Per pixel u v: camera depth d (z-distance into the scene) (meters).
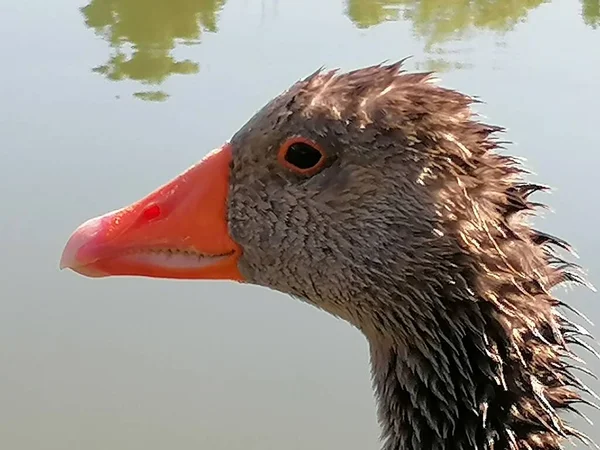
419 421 0.36
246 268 0.37
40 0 1.43
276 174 0.36
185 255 0.38
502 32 1.42
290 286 0.37
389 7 1.55
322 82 0.36
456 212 0.34
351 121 0.35
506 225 0.35
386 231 0.34
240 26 1.37
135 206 0.39
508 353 0.35
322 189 0.35
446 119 0.35
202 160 0.38
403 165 0.34
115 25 1.33
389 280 0.35
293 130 0.35
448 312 0.34
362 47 1.27
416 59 1.24
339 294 0.36
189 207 0.38
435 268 0.34
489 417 0.35
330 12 1.47
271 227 0.36
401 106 0.35
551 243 0.38
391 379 0.36
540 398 0.35
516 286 0.35
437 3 1.62
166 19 1.38
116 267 0.38
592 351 0.36
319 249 0.36
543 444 0.35
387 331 0.35
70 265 0.38
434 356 0.35
